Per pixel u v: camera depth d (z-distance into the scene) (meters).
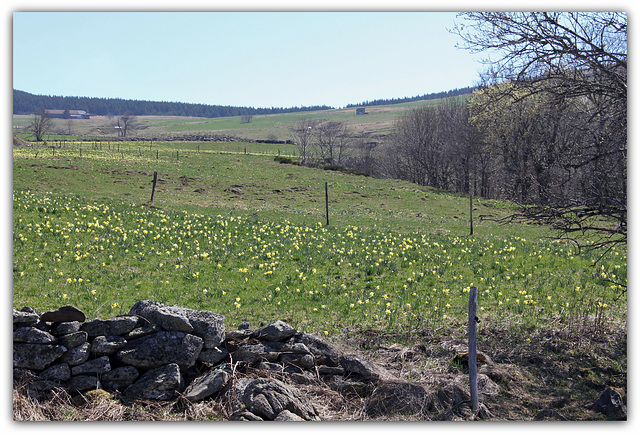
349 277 15.70
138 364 7.63
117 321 7.73
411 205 44.50
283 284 14.38
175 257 17.08
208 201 37.34
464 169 69.31
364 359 8.73
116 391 7.39
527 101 10.99
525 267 17.75
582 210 8.83
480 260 19.02
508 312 12.46
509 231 31.39
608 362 9.55
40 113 110.50
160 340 7.77
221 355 8.26
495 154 45.41
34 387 7.19
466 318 11.99
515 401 8.09
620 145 8.92
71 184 37.16
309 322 11.40
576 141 10.10
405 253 19.59
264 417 6.90
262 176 54.56
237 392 7.33
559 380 8.85
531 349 10.13
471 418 7.38
